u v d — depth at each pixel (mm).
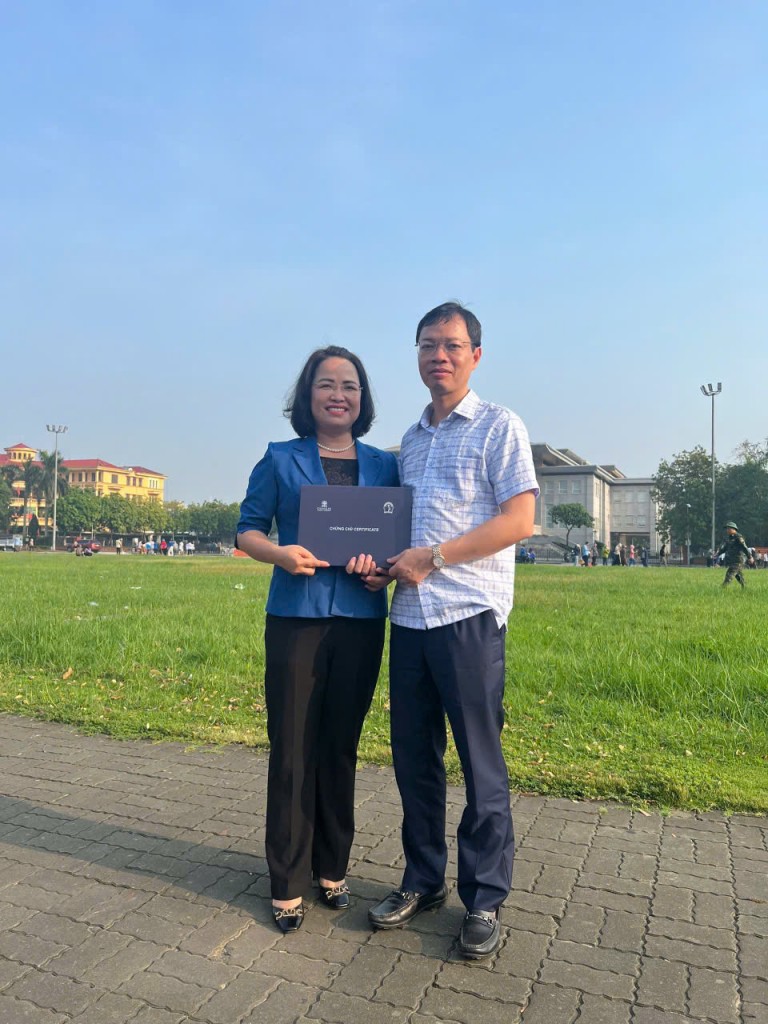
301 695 2863
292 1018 2254
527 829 3643
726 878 3146
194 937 2713
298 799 2822
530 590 17406
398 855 3406
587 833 3596
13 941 2686
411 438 3100
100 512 110500
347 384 3041
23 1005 2316
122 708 5844
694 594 15953
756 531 67312
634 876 3166
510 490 2777
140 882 3139
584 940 2684
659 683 5859
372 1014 2270
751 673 6023
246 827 3707
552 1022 2232
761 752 4598
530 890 3051
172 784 4301
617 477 135375
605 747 4703
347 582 2898
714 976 2461
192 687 6379
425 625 2787
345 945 2674
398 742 2934
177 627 9203
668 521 69875
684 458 69812
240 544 3012
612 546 113062
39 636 8266
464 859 2736
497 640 2818
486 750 2768
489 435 2852
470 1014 2268
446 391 2928
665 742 4793
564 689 6086
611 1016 2260
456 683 2754
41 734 5297
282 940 2703
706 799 3938
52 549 90250
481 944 2555
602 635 8656
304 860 2818
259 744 4984
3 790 4203
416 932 2773
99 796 4117
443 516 2832
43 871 3234
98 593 15172
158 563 36844
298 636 2881
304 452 3043
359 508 2877
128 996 2361
